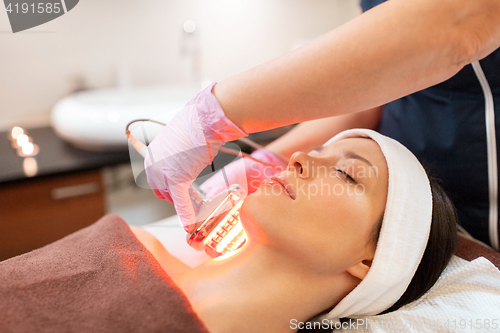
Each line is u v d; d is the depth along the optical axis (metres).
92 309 0.63
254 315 0.72
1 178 1.16
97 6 1.52
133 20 1.59
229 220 0.75
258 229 0.72
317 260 0.72
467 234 0.93
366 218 0.74
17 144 1.37
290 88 0.53
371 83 0.50
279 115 0.56
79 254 0.76
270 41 1.85
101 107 1.33
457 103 0.85
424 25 0.47
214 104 0.59
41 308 0.62
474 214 0.90
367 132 0.83
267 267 0.75
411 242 0.74
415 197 0.75
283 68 0.53
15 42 1.46
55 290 0.66
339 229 0.72
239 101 0.58
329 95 0.52
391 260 0.72
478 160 0.85
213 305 0.71
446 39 0.48
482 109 0.81
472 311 0.71
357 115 1.10
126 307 0.63
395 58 0.48
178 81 1.76
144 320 0.61
